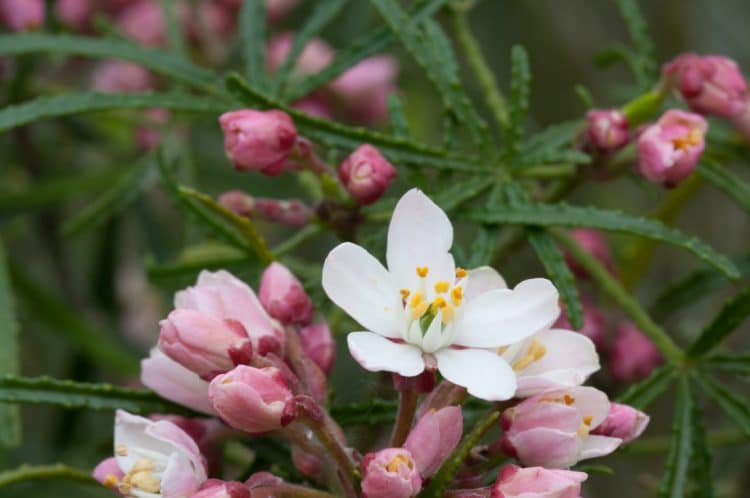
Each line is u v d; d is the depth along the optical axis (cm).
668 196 52
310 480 46
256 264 49
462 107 49
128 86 59
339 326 49
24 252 67
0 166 61
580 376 44
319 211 49
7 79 57
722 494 57
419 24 50
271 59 58
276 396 44
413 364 44
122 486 44
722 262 47
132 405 46
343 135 48
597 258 52
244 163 47
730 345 59
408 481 43
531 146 49
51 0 55
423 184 49
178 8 58
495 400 44
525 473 43
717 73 50
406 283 44
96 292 61
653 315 52
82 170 65
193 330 44
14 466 58
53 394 46
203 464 44
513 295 44
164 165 50
